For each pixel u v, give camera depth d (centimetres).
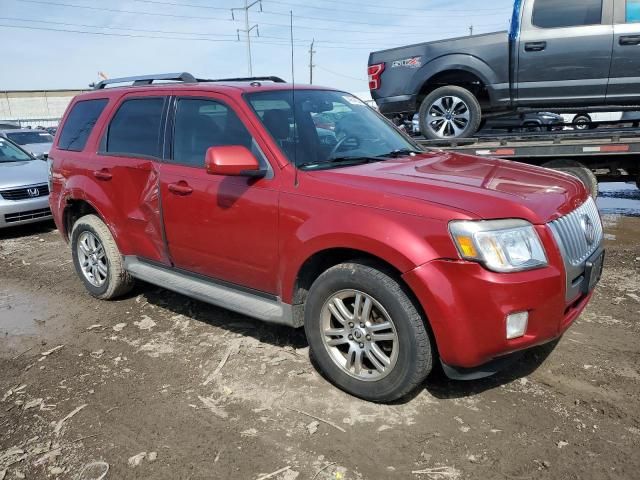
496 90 677
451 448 264
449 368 277
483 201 273
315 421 290
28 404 321
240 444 274
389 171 322
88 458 269
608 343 363
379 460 258
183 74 426
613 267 518
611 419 281
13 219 770
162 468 259
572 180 343
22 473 261
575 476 242
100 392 330
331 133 374
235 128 356
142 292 502
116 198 437
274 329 405
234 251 351
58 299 501
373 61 753
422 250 266
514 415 288
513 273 262
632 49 609
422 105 718
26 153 936
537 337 273
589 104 646
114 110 454
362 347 302
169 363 362
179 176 380
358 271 291
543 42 638
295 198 314
